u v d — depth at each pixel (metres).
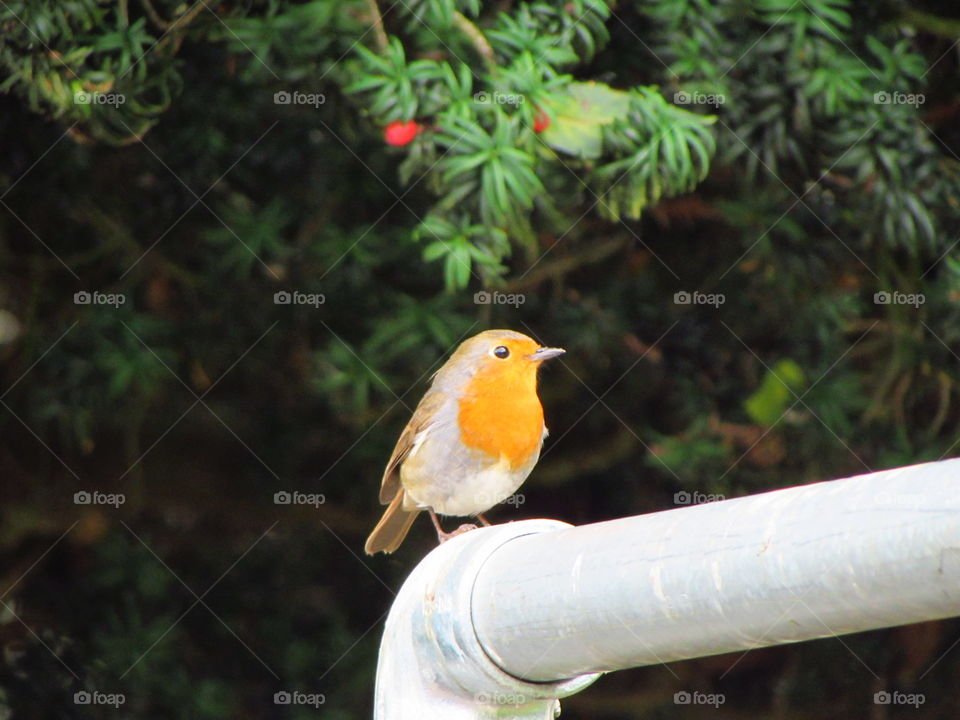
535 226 9.71
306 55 8.18
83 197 10.41
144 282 10.93
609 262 11.30
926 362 10.17
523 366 7.82
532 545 3.44
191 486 12.54
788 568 2.80
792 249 10.00
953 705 13.09
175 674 11.85
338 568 12.83
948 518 2.51
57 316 10.84
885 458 10.60
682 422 11.39
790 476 10.89
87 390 10.62
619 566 3.17
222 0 8.44
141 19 8.12
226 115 9.77
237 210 10.20
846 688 13.45
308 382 11.20
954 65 10.13
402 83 7.66
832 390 10.44
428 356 10.48
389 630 3.70
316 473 12.64
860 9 9.16
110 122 8.56
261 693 12.35
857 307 10.27
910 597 2.61
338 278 10.48
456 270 7.76
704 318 11.06
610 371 11.71
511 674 3.50
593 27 8.05
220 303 10.84
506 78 7.75
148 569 12.21
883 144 8.78
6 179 10.27
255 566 12.73
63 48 8.01
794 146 8.74
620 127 7.82
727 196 10.44
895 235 8.98
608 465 12.33
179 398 11.76
